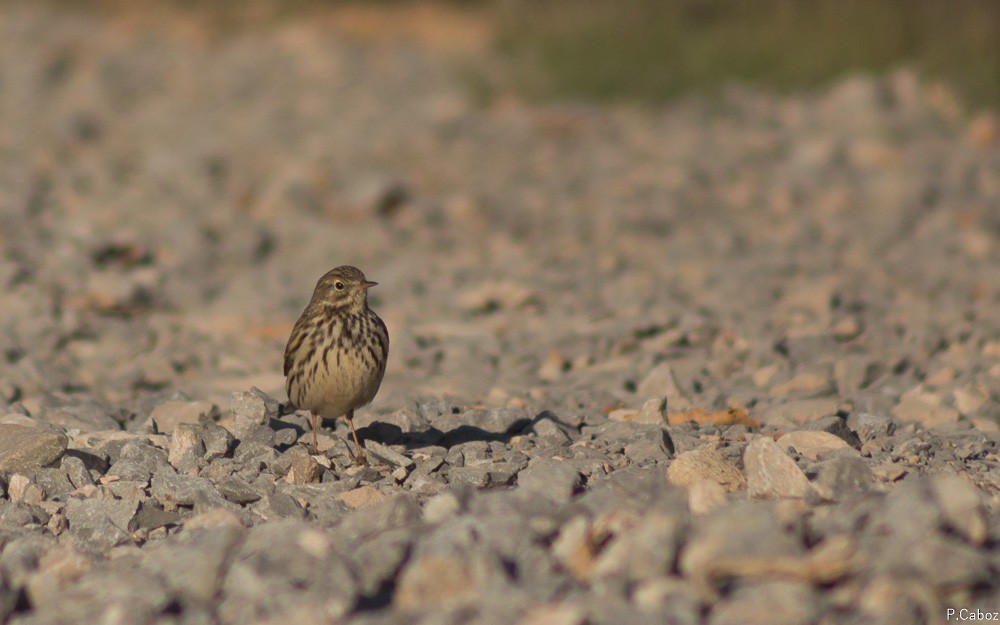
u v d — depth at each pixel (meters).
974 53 29.27
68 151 28.69
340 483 8.29
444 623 4.98
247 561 5.75
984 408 10.54
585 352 14.02
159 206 23.00
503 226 22.16
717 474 7.70
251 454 8.91
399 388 12.45
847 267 17.97
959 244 18.80
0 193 22.81
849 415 10.66
